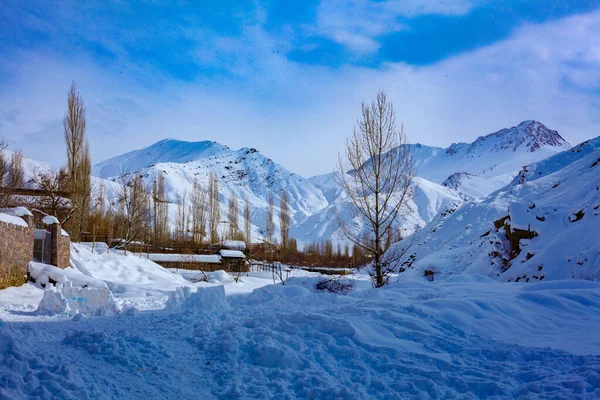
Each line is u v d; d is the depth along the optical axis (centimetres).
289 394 655
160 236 6588
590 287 1562
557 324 1146
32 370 599
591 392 663
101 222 5188
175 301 1406
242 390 661
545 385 701
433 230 5184
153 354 773
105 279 2989
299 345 820
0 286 1920
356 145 2097
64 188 3906
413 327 955
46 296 1428
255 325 934
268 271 5319
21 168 4462
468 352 863
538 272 2578
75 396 561
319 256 8300
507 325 1080
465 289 1596
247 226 8338
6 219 2000
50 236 2600
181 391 649
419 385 700
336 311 1038
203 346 831
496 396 684
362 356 802
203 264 4938
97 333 826
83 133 4159
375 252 2048
